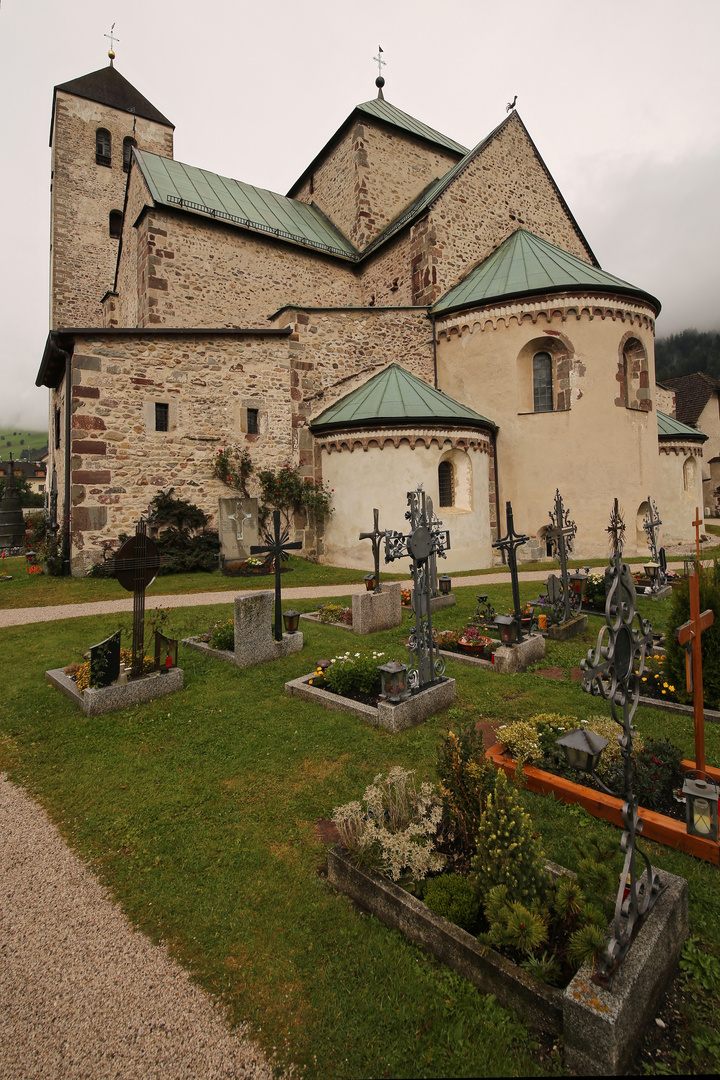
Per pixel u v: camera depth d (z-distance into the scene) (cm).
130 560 644
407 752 508
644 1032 246
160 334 1437
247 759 505
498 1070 231
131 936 308
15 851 384
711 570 624
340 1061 238
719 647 576
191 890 342
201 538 1453
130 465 1391
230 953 295
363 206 2230
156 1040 249
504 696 640
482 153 2064
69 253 2698
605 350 1681
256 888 342
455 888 306
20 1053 244
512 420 1733
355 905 329
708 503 3756
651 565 1218
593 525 1681
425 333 1872
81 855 379
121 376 1383
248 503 1519
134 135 2886
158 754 518
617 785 413
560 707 604
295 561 1555
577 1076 225
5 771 495
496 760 460
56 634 878
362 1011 260
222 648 788
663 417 2353
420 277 1936
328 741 534
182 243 1750
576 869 341
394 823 351
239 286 1872
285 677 702
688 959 286
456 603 1073
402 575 1416
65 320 2683
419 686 601
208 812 425
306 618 992
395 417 1466
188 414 1478
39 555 1516
